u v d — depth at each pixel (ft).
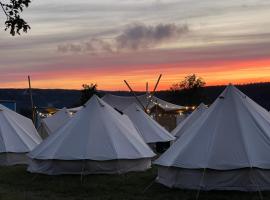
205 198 35.32
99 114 49.01
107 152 46.16
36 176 46.44
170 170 38.81
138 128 74.33
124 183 42.11
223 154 37.17
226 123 39.11
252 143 37.81
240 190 36.35
